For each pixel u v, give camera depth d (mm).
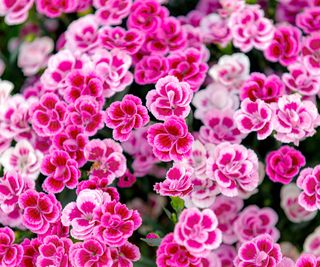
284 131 513
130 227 487
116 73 550
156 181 597
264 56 613
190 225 484
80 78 550
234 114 532
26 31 710
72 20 672
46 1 630
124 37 581
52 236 497
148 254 583
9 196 521
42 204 508
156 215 594
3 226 583
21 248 507
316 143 597
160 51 583
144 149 574
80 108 534
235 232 552
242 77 589
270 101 543
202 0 669
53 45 689
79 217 496
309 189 506
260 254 486
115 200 494
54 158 524
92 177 515
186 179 495
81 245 486
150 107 510
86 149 527
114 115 519
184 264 481
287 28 588
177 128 499
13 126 566
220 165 513
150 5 596
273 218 558
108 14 603
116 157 528
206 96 583
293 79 565
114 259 490
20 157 558
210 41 610
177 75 561
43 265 495
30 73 654
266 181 582
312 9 611
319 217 590
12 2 634
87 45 592
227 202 562
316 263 493
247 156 515
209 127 561
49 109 549
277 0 646
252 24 587
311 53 576
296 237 592
